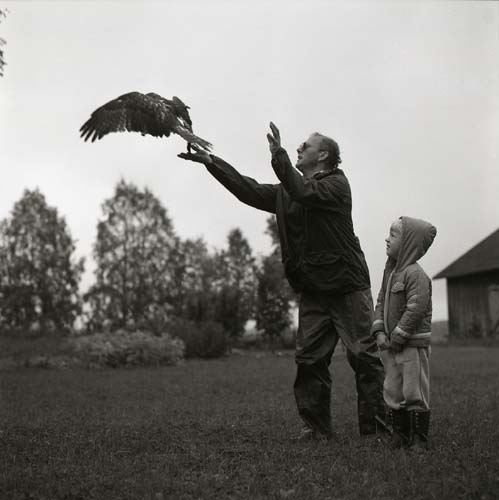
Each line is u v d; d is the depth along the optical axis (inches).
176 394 517.0
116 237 2508.6
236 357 1280.8
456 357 936.3
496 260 1707.7
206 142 193.9
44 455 248.1
